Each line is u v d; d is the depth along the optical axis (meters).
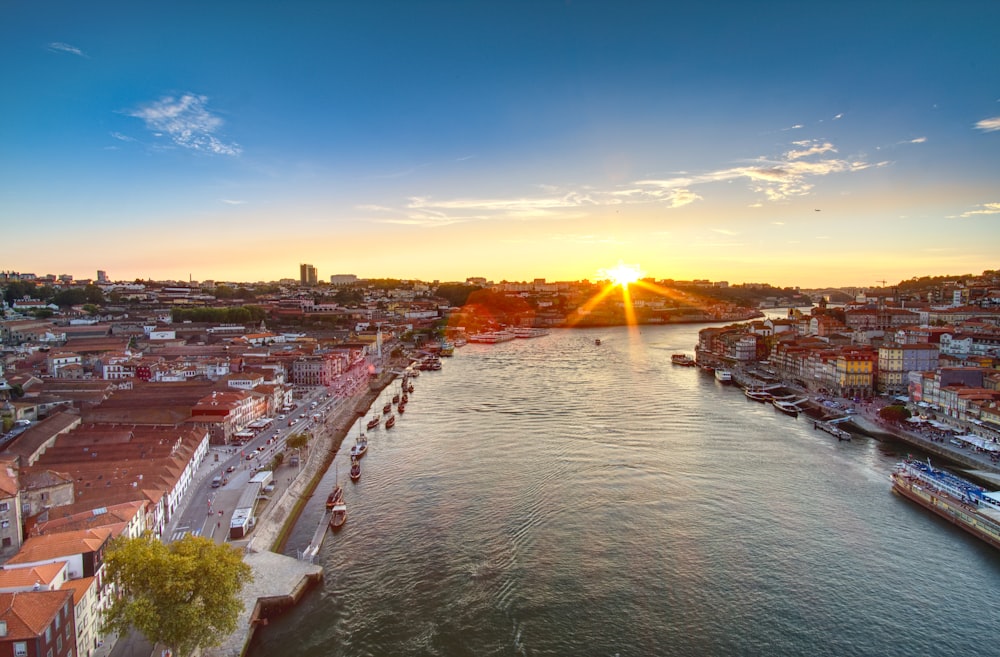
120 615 80.69
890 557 120.19
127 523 105.00
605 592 108.38
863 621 100.19
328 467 180.62
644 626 99.06
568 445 192.88
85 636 83.38
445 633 97.69
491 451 188.75
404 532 132.62
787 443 196.38
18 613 70.12
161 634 77.06
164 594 78.00
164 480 133.00
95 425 187.62
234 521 124.44
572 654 92.81
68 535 92.81
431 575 114.69
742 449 188.62
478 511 142.38
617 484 157.12
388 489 159.25
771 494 151.00
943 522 135.38
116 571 81.06
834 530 131.38
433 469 173.75
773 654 92.69
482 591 109.12
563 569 116.06
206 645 82.44
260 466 167.88
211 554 84.69
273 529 131.62
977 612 102.62
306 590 109.62
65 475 124.94
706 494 150.62
